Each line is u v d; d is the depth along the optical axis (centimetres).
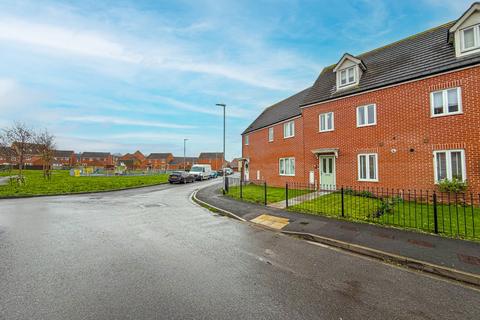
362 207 1020
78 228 775
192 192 1942
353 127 1451
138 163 8638
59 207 1166
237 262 516
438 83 1121
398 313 342
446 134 1091
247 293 387
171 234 723
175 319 316
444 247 582
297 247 626
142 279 428
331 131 1577
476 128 1012
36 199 1455
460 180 1043
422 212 893
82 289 391
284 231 762
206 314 328
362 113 1420
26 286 399
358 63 1477
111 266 482
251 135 2662
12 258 518
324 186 1620
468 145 1028
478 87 1012
